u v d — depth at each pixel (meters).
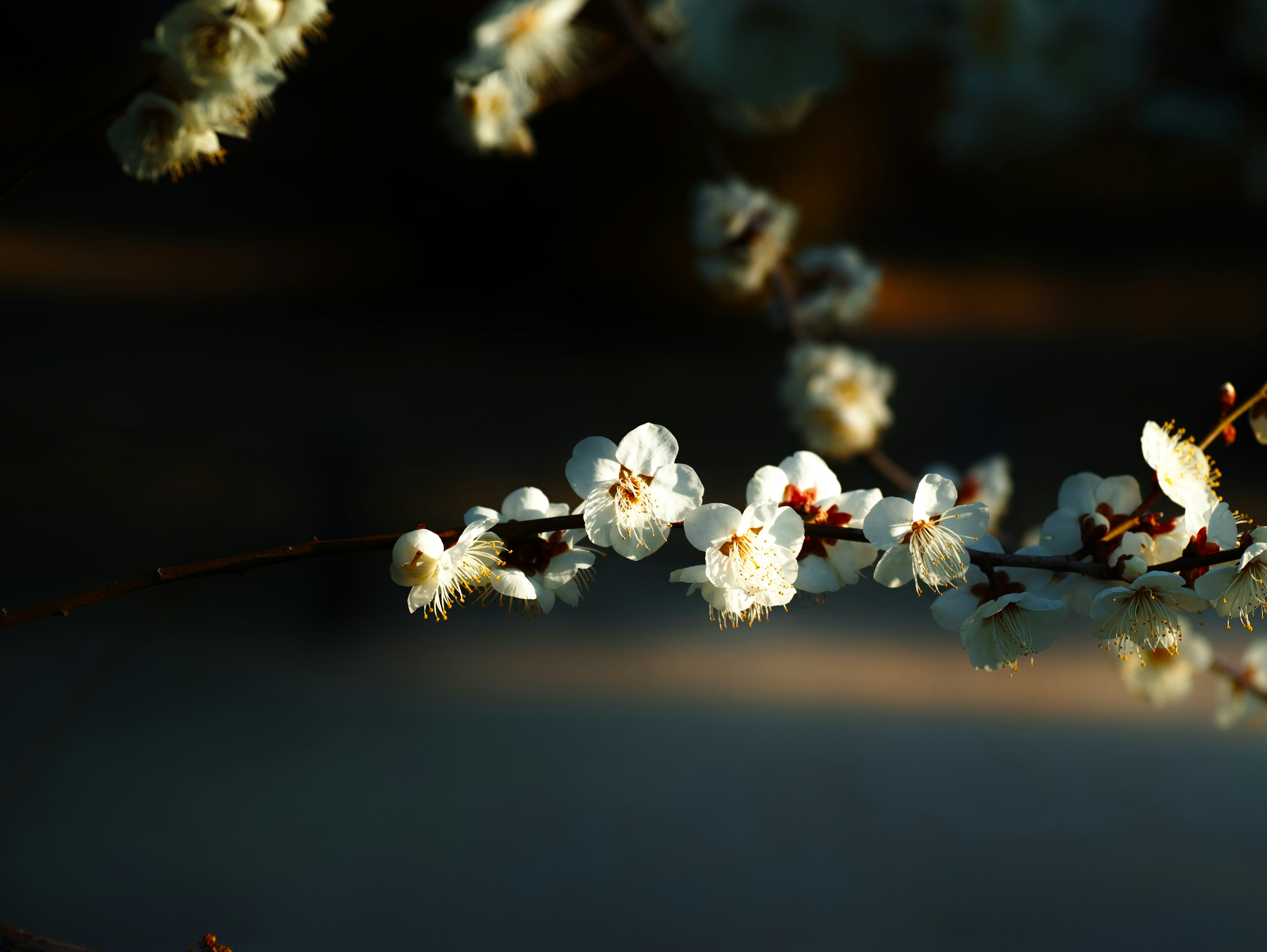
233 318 5.80
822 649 3.10
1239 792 2.35
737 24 1.00
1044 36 1.01
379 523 3.65
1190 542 0.86
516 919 1.84
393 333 5.95
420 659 2.94
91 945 1.71
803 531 0.85
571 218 6.32
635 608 3.37
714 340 6.32
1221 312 6.87
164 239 6.96
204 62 0.88
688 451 4.73
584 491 0.85
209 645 2.95
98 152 6.62
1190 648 1.03
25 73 6.29
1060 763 2.47
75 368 4.80
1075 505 0.88
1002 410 3.38
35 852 1.99
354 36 5.10
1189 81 1.34
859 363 1.39
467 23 5.03
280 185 6.60
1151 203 6.95
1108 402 5.55
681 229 6.28
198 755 2.38
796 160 6.02
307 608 3.20
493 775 2.35
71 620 2.99
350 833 2.10
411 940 1.76
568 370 5.70
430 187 6.23
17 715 2.50
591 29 1.04
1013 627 0.86
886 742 2.54
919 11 1.01
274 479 3.98
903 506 0.85
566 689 2.79
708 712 2.68
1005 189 6.84
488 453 4.50
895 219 7.19
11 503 3.60
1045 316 7.18
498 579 0.86
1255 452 4.58
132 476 3.90
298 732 2.50
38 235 6.79
